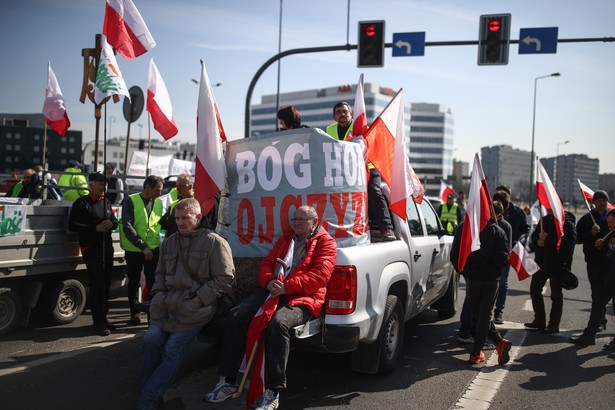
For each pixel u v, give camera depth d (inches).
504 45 517.3
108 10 250.5
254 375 149.9
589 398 184.7
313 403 172.1
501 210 226.7
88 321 268.4
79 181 372.8
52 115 302.4
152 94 308.7
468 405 174.9
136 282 265.7
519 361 225.9
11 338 234.7
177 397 174.4
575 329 287.4
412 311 226.1
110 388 178.7
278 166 180.1
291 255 167.5
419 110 5689.0
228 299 167.9
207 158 185.2
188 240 161.0
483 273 216.1
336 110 250.4
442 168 5733.3
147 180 263.3
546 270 275.0
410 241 217.3
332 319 163.0
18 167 2928.2
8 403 163.2
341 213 176.6
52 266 244.7
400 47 532.4
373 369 189.0
